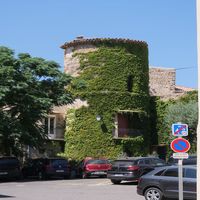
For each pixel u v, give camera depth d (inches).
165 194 765.3
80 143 1894.7
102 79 1903.3
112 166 1186.6
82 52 1947.6
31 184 1199.6
